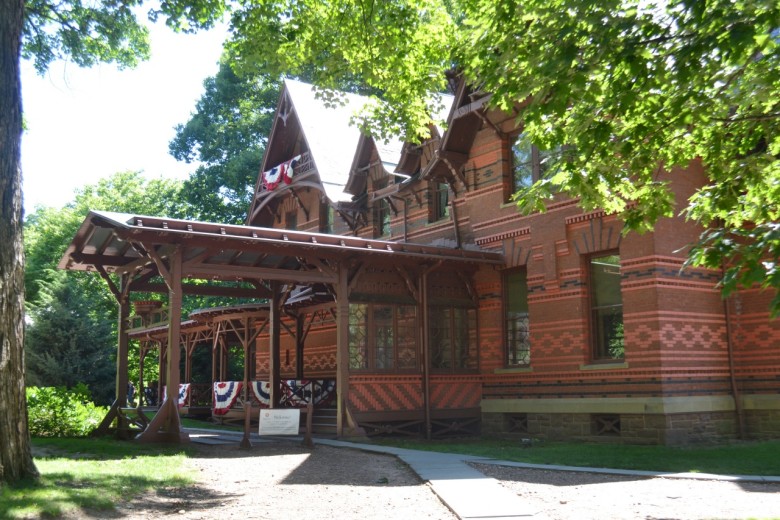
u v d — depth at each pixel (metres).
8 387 8.75
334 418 19.70
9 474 8.66
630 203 16.78
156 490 9.91
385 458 13.82
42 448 14.26
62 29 17.66
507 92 7.85
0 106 8.83
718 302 17.64
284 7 14.23
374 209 25.97
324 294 20.78
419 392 19.77
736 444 16.00
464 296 20.95
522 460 13.53
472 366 20.75
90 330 29.33
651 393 16.47
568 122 8.14
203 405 28.72
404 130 15.38
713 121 8.12
